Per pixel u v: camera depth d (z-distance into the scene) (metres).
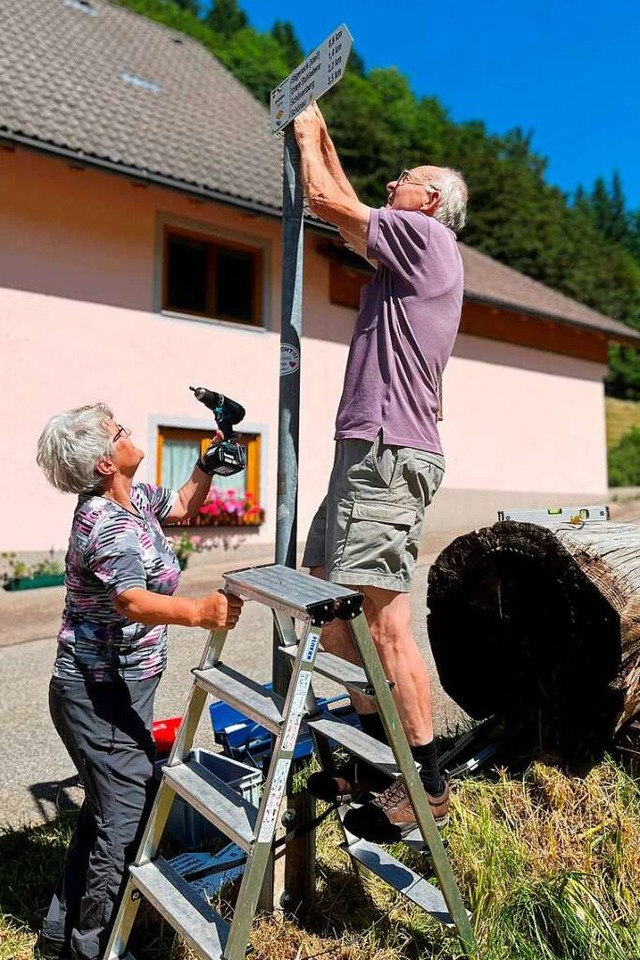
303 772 3.21
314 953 2.48
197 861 2.79
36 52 11.46
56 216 9.17
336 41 2.29
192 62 15.03
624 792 3.05
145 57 13.86
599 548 3.20
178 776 2.28
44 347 9.09
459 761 3.37
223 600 2.22
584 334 15.47
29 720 4.57
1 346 8.80
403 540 2.31
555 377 14.90
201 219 10.27
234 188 10.00
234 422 2.96
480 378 13.63
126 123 10.55
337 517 2.36
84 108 10.29
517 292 15.26
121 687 2.47
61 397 9.20
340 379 11.48
